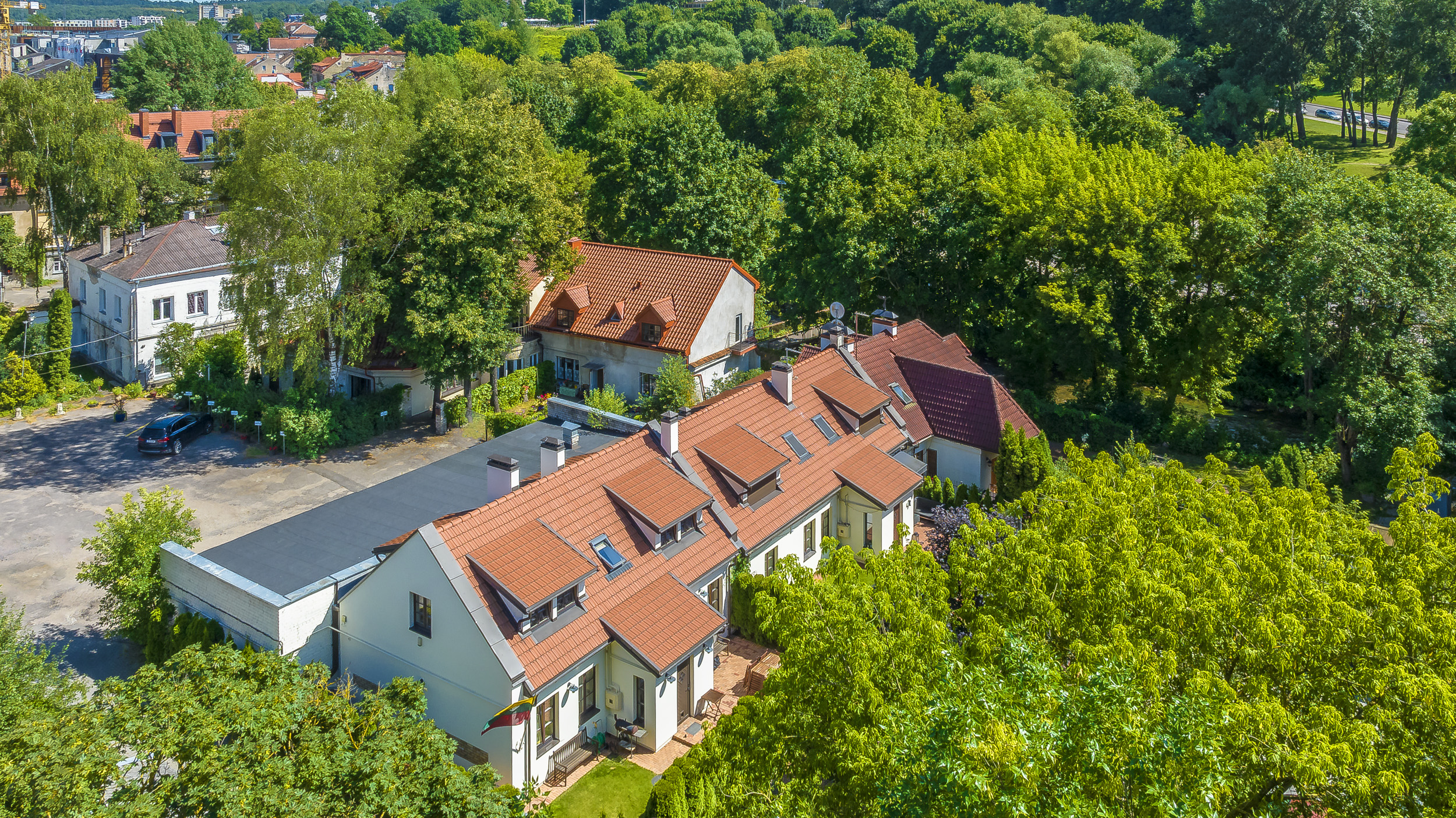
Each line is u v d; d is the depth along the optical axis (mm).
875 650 19562
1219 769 15414
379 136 53000
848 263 58344
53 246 83562
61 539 42844
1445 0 91438
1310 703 18844
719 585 34000
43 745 17750
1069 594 21562
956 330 61094
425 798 19766
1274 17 97938
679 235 69438
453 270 52031
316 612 30719
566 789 27984
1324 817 17328
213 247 66312
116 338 63969
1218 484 28578
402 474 50062
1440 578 21891
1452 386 47719
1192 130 97625
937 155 60344
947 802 15039
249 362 60281
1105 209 52250
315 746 19344
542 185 56281
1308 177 50781
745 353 61500
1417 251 45594
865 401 42094
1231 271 51531
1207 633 19609
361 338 52312
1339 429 47500
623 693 29703
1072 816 14219
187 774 18094
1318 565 22062
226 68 135250
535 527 29562
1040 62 122250
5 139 75750
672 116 70750
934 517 39438
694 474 34312
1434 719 17188
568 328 60531
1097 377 55844
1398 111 109125
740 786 18703
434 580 27719
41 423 56312
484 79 109625
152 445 51438
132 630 33812
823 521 39125
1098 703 16172
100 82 190500
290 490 47906
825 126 96562
